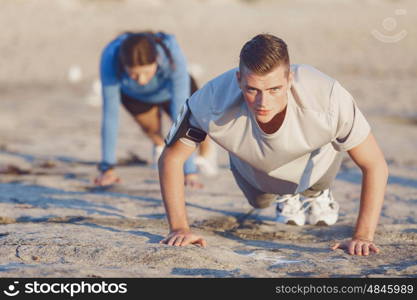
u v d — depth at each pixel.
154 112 11.41
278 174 6.83
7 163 14.50
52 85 33.56
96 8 61.31
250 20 58.97
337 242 7.55
